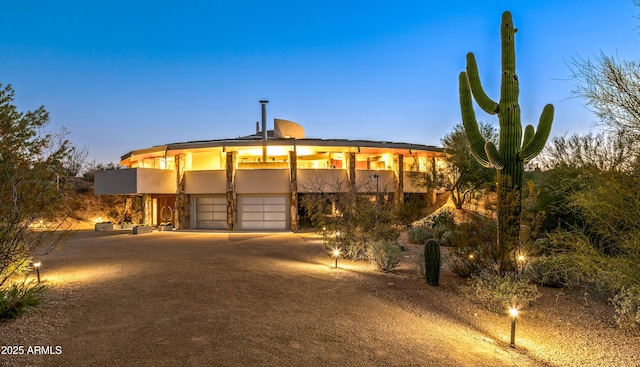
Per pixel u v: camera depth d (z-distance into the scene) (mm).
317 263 13312
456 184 27062
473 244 9953
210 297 7965
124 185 25891
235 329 5988
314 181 26938
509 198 9555
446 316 7766
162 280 9711
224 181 26844
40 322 6156
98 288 8742
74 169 10094
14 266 8633
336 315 7082
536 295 8406
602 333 6859
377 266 12109
